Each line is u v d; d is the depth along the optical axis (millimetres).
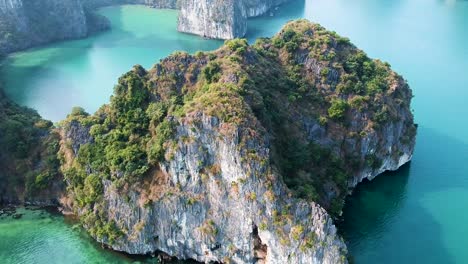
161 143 99938
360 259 103375
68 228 110438
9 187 119625
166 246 100875
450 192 124438
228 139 91750
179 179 98438
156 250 102500
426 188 126000
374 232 110938
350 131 121062
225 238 96125
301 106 120375
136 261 101500
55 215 114625
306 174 106875
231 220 94875
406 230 111875
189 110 98375
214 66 115312
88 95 193000
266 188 89875
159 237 100500
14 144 121938
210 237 96250
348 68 130625
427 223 114000
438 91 182500
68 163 115750
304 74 128250
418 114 164625
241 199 92312
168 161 98438
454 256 104500
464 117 162750
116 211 102562
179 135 98312
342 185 112688
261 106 105062
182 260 101625
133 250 101438
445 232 111312
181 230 98812
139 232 99375
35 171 118438
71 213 114500
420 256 104375
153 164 101812
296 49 131500
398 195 122875
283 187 91688
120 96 117562
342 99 124438
